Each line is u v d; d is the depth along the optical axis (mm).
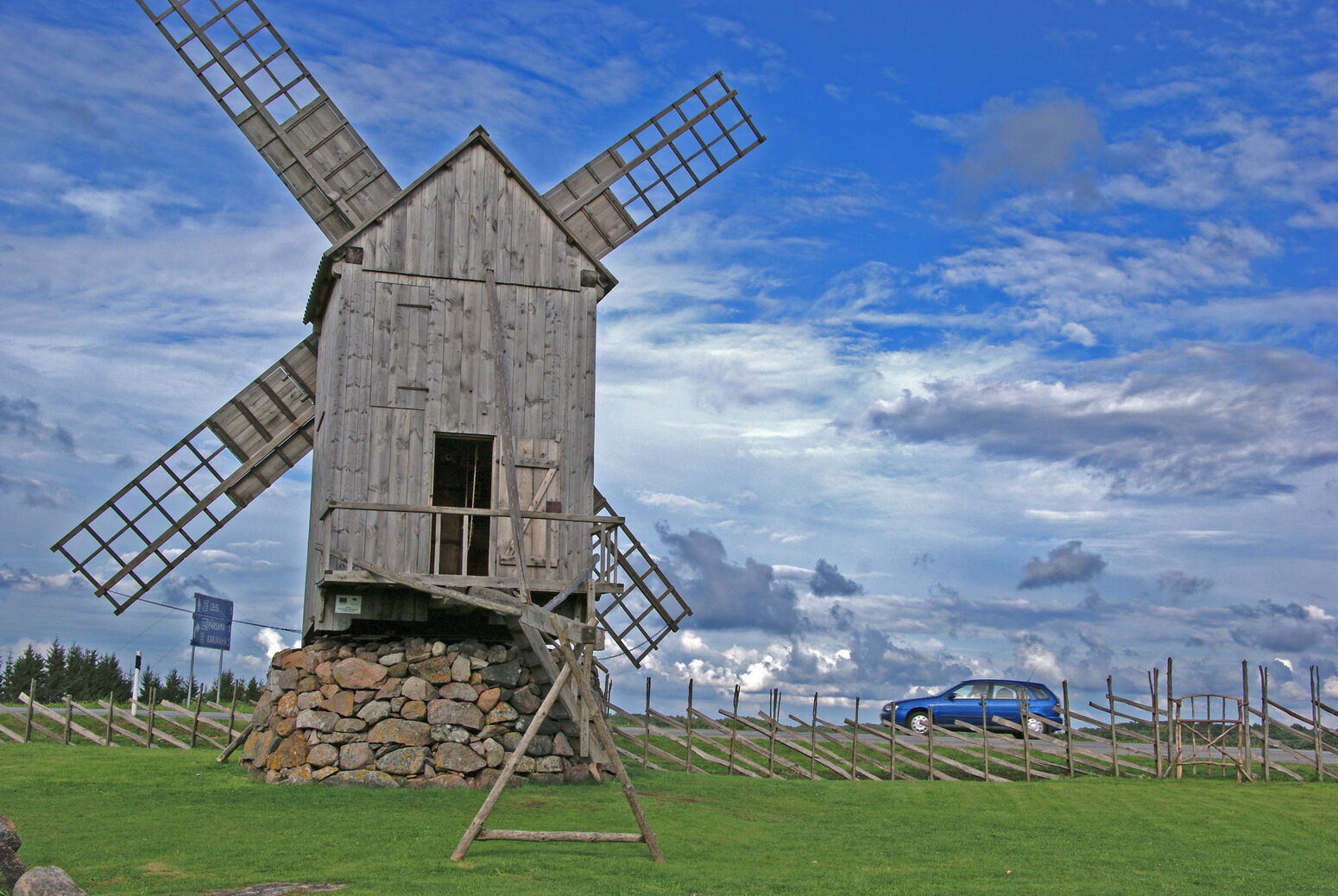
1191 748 24609
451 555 23547
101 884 11297
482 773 18344
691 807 17594
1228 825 17312
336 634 19469
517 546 17656
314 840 13656
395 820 15180
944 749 25094
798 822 16891
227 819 15023
